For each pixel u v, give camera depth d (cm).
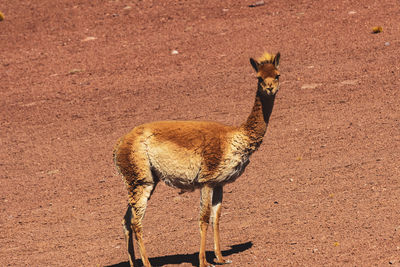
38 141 5075
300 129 4591
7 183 4259
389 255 2434
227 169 2450
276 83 2388
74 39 7762
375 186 3350
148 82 6159
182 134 2469
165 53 6912
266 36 6950
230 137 2444
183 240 2977
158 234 3098
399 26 6600
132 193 2531
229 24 7562
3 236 3334
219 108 5266
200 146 2441
